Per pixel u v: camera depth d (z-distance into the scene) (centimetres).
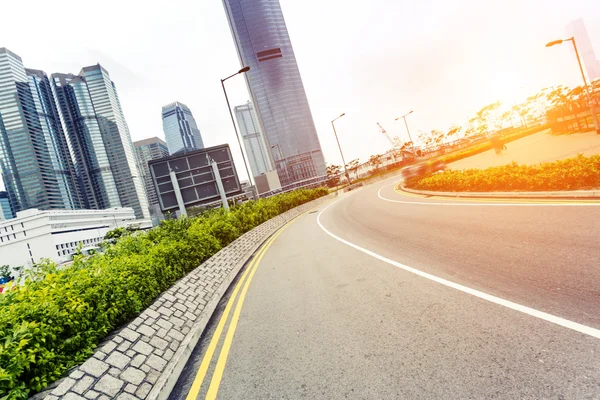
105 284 450
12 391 270
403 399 241
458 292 412
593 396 204
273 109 18112
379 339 341
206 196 2598
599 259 403
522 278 407
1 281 5897
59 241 9500
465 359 272
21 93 18762
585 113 2355
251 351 388
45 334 319
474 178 1239
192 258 812
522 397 218
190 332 480
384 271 579
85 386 304
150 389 335
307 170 17975
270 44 18325
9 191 18312
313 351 350
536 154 1770
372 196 2370
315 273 686
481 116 7856
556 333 278
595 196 712
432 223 896
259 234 1557
